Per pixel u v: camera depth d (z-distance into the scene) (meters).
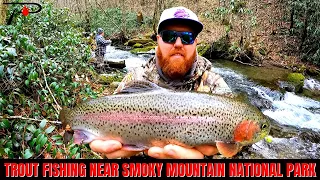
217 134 0.83
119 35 7.18
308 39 5.65
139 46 6.55
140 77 0.96
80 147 1.54
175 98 0.84
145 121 0.83
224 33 6.41
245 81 4.34
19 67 1.69
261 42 6.12
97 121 0.87
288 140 2.74
